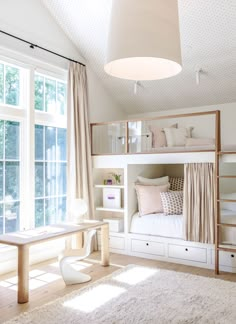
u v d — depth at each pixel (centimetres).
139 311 255
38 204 406
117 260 404
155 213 435
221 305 265
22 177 383
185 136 470
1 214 361
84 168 438
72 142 427
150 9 172
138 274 342
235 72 422
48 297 287
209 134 499
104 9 381
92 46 442
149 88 491
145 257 414
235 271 352
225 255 359
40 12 400
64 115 446
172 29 176
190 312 252
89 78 481
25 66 383
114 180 491
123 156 435
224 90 460
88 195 449
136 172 458
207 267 369
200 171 372
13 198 374
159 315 247
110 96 528
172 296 283
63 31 434
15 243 277
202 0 340
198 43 391
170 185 503
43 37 403
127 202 434
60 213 437
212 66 420
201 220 370
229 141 482
